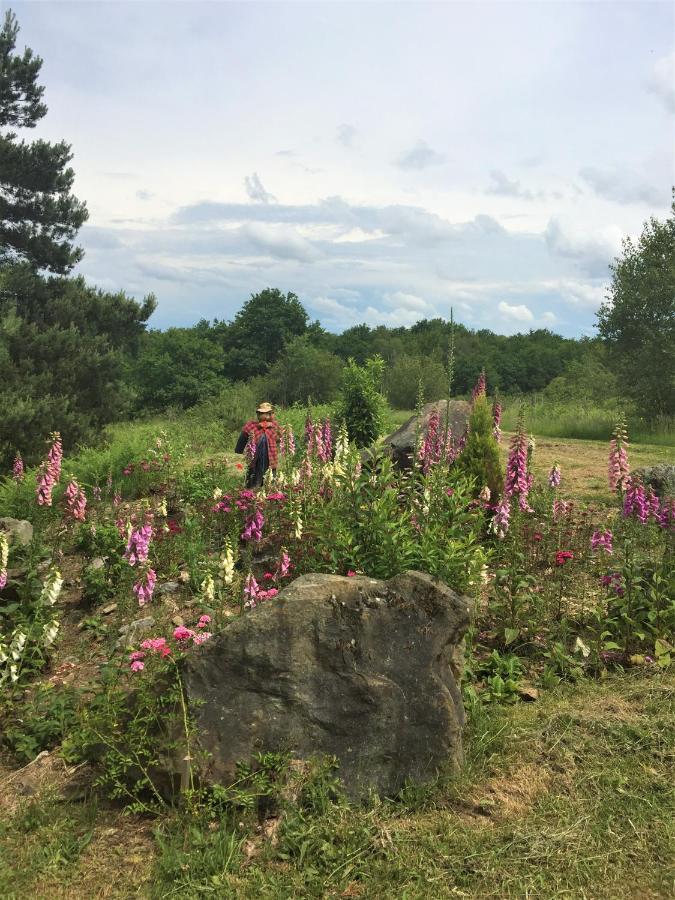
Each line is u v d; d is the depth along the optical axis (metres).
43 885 3.15
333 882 3.13
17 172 21.06
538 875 3.13
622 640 5.37
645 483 8.97
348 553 4.98
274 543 6.88
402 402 45.78
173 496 10.65
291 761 3.65
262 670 3.76
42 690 4.72
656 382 22.19
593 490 11.01
